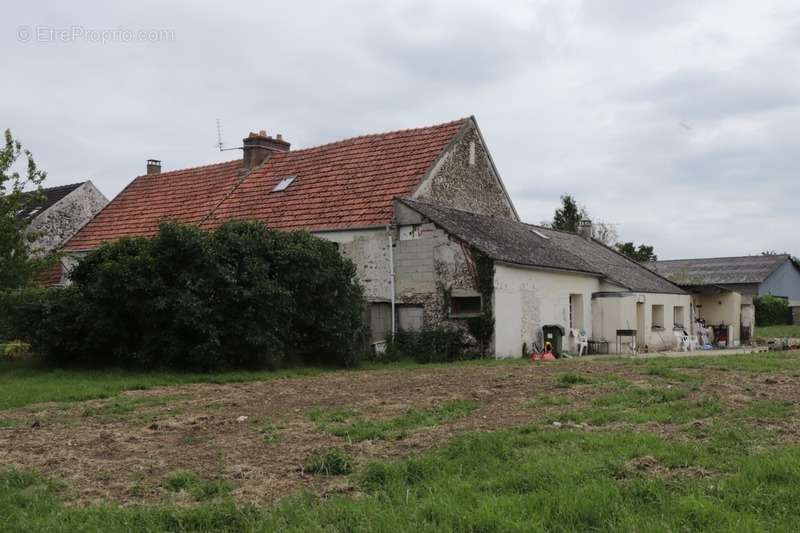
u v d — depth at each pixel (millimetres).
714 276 60281
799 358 18688
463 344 20953
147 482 6797
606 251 34344
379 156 25922
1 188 18359
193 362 16781
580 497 5723
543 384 13070
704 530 5117
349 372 17312
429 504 5773
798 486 5949
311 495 6195
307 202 24953
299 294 18312
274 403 11742
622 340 26297
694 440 7871
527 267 22172
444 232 21359
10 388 13727
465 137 26094
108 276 16719
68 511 5879
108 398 12750
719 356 20266
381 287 22312
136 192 31891
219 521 5625
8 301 17781
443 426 9102
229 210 26578
